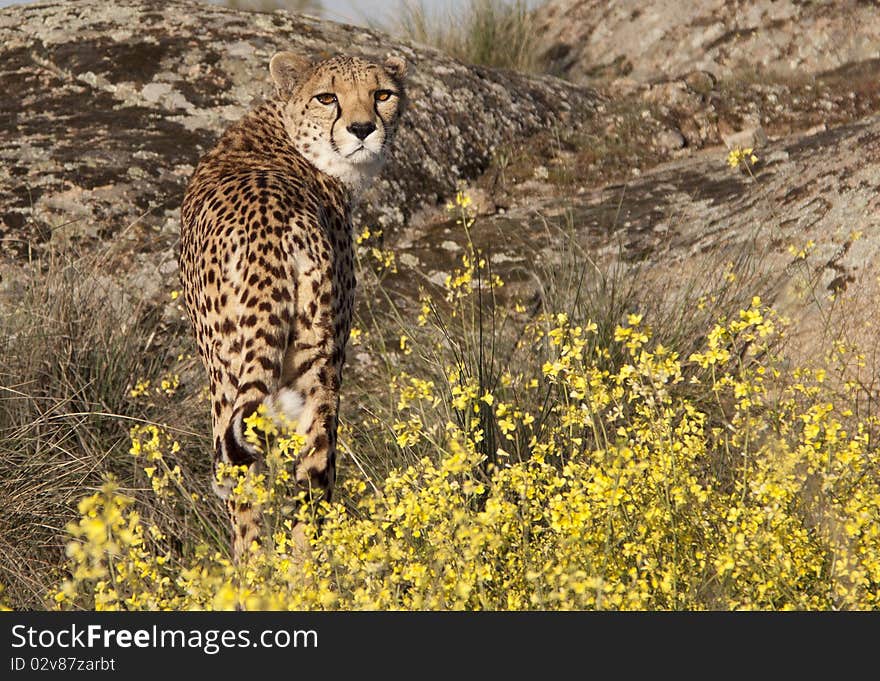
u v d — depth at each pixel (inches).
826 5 1147.9
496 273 652.1
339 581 292.8
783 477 304.2
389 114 447.8
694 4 1199.6
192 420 477.4
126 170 679.1
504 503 292.4
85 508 243.0
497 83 918.4
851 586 294.5
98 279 549.0
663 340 513.0
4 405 449.1
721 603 291.0
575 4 1273.4
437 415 436.8
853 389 463.5
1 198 642.2
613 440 407.5
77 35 832.9
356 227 714.2
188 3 893.2
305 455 358.0
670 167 832.9
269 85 799.1
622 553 299.1
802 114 962.1
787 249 596.4
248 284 354.6
